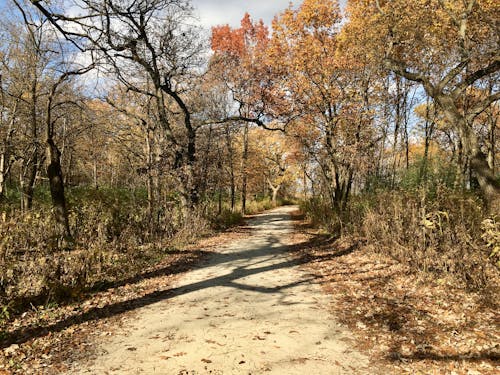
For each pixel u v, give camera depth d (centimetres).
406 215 941
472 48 1168
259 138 4616
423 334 500
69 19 955
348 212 1492
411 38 1248
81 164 2941
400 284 729
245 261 1093
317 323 568
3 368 422
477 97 1803
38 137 1836
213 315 612
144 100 2030
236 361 438
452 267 712
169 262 1042
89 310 636
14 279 695
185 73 1767
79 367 428
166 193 1625
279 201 5484
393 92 1823
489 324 503
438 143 2180
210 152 2186
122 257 965
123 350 475
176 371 414
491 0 1093
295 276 900
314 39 1733
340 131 1820
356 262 975
